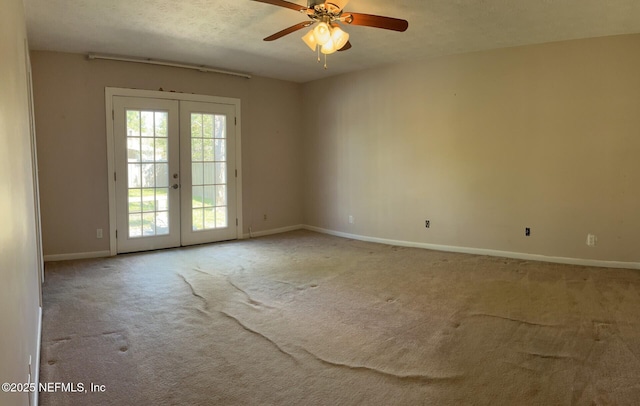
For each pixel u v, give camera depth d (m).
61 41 4.28
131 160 5.09
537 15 3.61
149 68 5.16
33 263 2.41
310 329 2.84
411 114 5.39
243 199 6.14
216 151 5.80
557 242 4.56
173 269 4.38
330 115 6.33
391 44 4.52
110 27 3.88
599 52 4.23
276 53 4.88
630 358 2.41
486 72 4.80
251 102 6.14
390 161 5.64
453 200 5.16
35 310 2.39
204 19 3.69
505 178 4.79
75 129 4.75
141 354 2.48
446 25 3.88
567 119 4.41
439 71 5.12
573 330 2.80
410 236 5.54
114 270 4.32
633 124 4.15
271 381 2.19
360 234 6.06
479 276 4.09
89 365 2.35
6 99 1.34
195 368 2.32
